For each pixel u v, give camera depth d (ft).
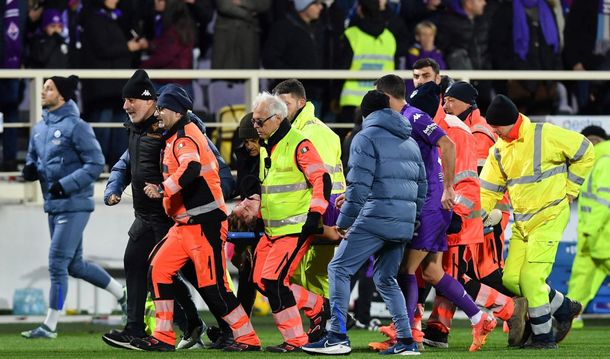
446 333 130.72
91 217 170.71
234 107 179.83
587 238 165.89
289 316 116.98
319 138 123.44
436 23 187.32
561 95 194.18
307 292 124.26
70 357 117.91
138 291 121.08
